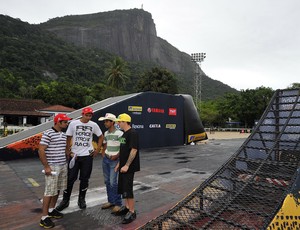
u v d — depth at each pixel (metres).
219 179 4.19
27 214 4.33
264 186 3.64
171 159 10.05
